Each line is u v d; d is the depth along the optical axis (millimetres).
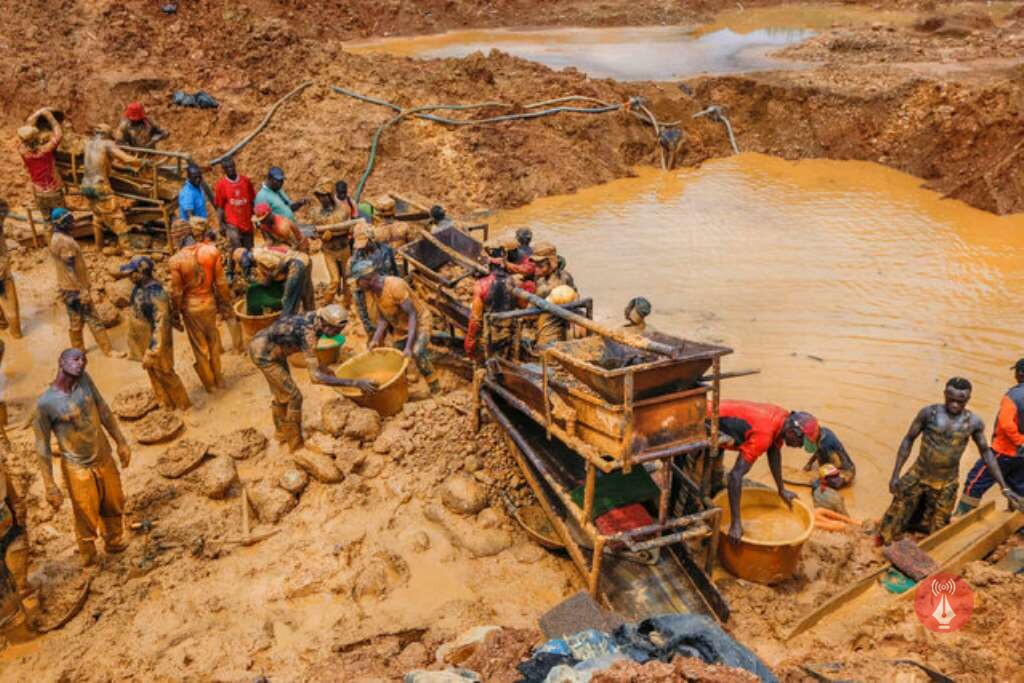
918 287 13953
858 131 20969
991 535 7977
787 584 7711
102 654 7059
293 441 9391
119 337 11992
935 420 7816
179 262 9711
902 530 8234
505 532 8375
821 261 15078
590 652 5992
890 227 16703
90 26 18875
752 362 11625
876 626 7188
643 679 5211
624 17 32500
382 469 9062
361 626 7277
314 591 7664
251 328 11250
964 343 12094
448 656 6648
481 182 18391
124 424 9945
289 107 18797
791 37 29078
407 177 18141
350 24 29859
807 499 8977
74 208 15070
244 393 10664
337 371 9633
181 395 10188
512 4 33094
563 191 19016
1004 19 29328
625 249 15773
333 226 11844
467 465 9070
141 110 13945
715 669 5258
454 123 19125
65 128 17562
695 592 7363
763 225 16922
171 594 7684
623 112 20828
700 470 7863
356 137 18297
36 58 18297
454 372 10867
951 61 23484
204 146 17844
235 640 7133
